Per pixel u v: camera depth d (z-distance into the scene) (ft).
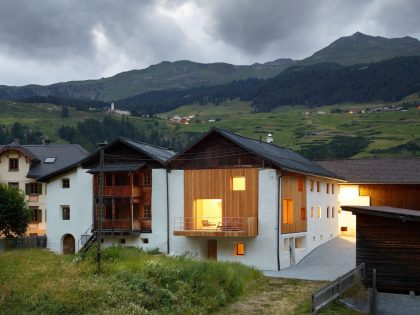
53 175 156.97
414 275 92.32
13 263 91.25
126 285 77.25
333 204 174.29
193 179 138.31
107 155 149.59
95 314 66.23
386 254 94.68
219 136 136.46
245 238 131.23
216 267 92.73
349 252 146.82
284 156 150.51
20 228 156.15
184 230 133.90
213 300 80.18
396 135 592.60
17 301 68.28
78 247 152.05
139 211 145.59
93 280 78.38
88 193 151.84
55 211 156.97
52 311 65.77
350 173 182.29
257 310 81.41
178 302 75.87
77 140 584.81
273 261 127.54
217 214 140.67
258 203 130.41
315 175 146.61
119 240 146.10
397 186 174.91
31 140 542.98
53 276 80.43
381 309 94.38
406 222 93.61
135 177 146.61
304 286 100.63
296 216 139.54
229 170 134.21
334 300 84.53
